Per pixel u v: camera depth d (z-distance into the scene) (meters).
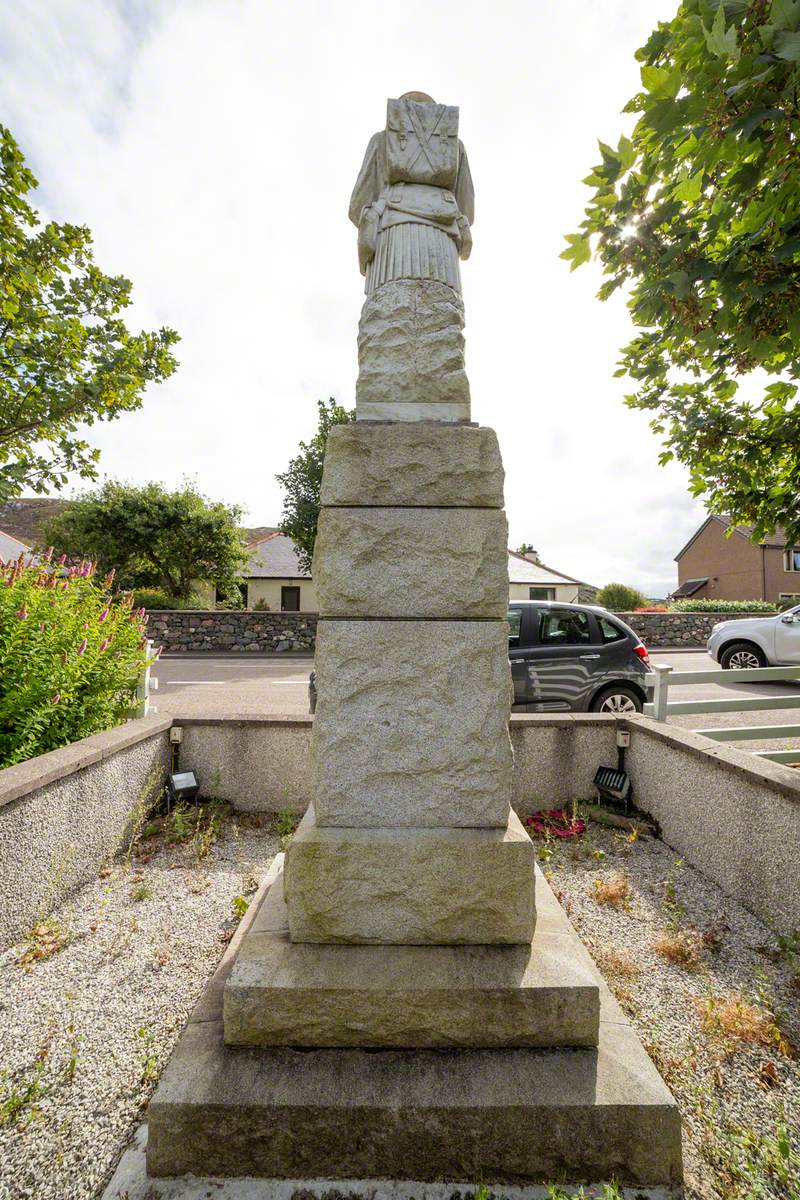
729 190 2.60
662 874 3.49
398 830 1.99
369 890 1.91
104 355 7.45
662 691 4.56
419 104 2.40
